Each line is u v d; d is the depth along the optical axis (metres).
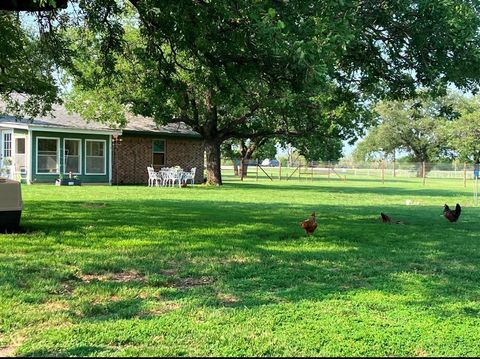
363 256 7.77
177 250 7.83
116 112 25.45
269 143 56.03
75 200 16.09
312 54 6.92
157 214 12.71
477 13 8.83
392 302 5.22
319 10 7.42
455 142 59.38
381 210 15.78
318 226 11.32
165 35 10.20
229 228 10.49
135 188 24.19
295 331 4.28
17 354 3.69
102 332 4.14
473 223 12.60
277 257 7.48
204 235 9.43
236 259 7.29
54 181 26.78
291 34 7.08
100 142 28.27
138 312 4.72
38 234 8.95
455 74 9.38
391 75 10.83
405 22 8.90
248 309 4.84
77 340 3.96
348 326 4.43
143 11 9.42
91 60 16.08
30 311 4.64
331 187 31.38
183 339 4.04
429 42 8.79
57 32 14.04
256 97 12.87
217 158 29.52
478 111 58.56
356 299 5.29
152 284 5.78
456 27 8.35
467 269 7.03
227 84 10.70
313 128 27.48
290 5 7.41
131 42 17.39
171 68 11.92
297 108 19.22
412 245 8.98
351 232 10.42
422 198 22.69
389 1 8.48
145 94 20.75
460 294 5.66
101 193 19.77
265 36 6.88
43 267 6.40
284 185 32.56
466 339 4.21
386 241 9.36
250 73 9.21
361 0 8.70
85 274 6.22
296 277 6.26
